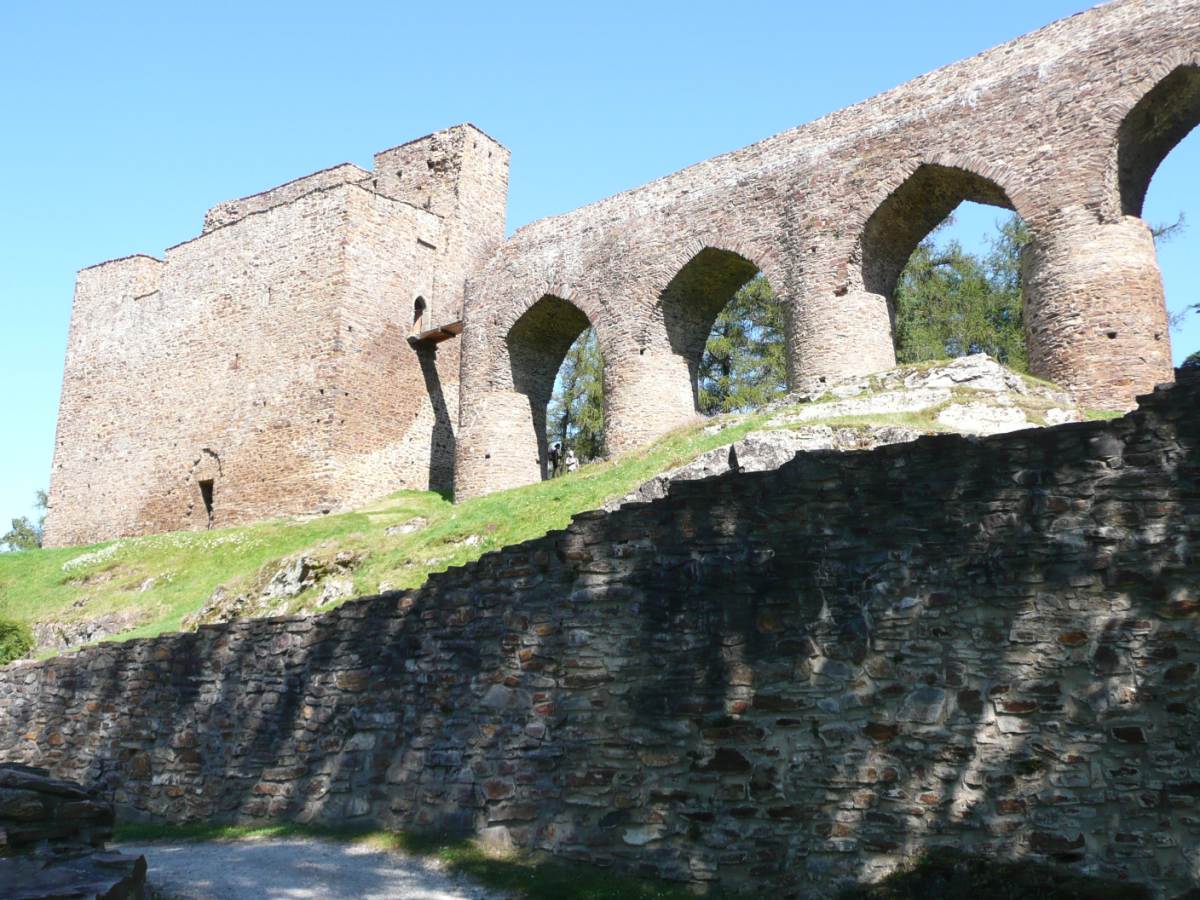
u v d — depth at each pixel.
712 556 8.04
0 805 6.45
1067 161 19.61
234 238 35.69
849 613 7.41
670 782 7.67
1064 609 6.74
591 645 8.37
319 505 30.80
